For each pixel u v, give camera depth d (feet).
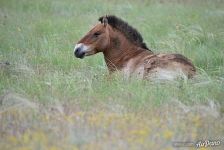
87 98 116.57
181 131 96.37
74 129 93.40
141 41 140.15
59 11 227.61
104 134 91.30
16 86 124.98
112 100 115.03
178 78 125.59
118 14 221.25
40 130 94.68
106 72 142.10
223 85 126.21
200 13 216.95
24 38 179.22
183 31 181.37
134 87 121.90
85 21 205.16
